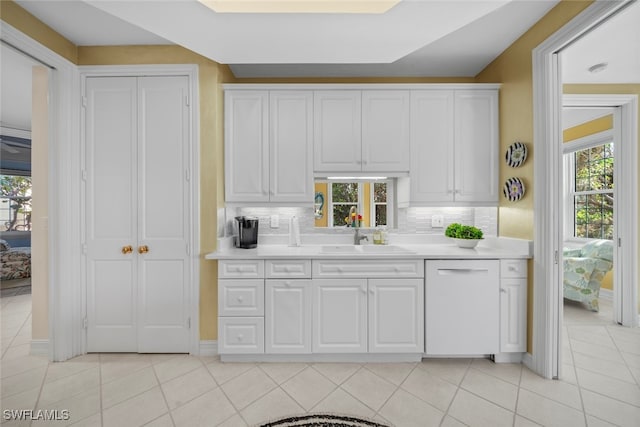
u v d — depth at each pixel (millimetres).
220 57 2117
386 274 2205
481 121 2520
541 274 2059
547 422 1615
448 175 2527
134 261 2340
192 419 1646
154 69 2330
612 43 2205
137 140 2340
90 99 2344
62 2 1854
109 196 2344
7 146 4539
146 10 1571
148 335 2344
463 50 2410
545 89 2006
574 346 2500
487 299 2189
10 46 1929
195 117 2340
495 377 2033
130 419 1646
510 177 2377
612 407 1729
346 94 2494
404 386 1935
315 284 2199
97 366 2166
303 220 2822
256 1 1566
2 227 4707
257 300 2199
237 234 2615
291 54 2080
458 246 2672
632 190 2918
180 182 2348
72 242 2283
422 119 2518
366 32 1804
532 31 2104
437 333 2191
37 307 2346
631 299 2924
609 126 3625
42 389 1902
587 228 4109
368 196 2842
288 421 1629
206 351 2334
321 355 2238
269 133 2475
